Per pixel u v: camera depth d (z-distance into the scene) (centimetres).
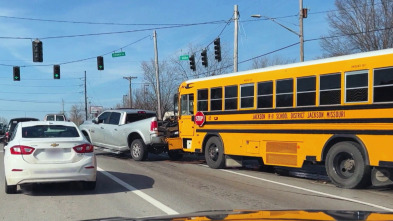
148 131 1462
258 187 959
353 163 930
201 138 1351
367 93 898
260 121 1142
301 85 1040
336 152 958
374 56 891
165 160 1591
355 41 3241
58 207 720
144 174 1148
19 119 2530
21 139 805
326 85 982
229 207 723
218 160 1281
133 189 902
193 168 1322
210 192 879
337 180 956
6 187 822
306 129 1022
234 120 1226
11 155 787
